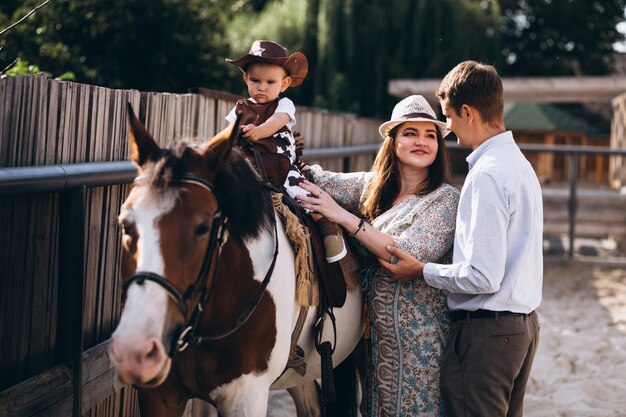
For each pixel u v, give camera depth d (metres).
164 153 2.10
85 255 2.79
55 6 9.92
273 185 2.67
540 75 26.41
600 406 4.68
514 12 27.16
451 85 2.73
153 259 1.93
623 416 4.49
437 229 2.80
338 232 2.84
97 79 10.28
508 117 25.23
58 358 2.62
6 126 2.25
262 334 2.45
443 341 2.82
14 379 2.40
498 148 2.65
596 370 5.41
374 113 17.98
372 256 3.04
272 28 17.59
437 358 2.82
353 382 3.35
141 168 2.13
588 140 25.17
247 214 2.34
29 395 2.35
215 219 2.13
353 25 17.52
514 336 2.61
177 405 2.52
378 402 2.94
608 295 8.15
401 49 17.73
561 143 25.22
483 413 2.64
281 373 2.62
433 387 2.83
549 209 10.37
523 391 2.81
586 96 11.98
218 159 2.15
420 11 17.44
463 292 2.58
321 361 2.81
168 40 10.88
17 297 2.38
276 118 2.73
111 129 2.92
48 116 2.47
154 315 1.88
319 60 17.41
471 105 2.69
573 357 5.71
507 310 2.61
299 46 17.55
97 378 2.85
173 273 1.95
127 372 1.83
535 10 27.03
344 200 3.22
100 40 10.54
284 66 2.81
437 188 2.91
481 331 2.62
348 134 8.53
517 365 2.63
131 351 1.83
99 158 2.84
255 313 2.42
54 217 2.57
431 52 17.72
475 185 2.57
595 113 26.77
